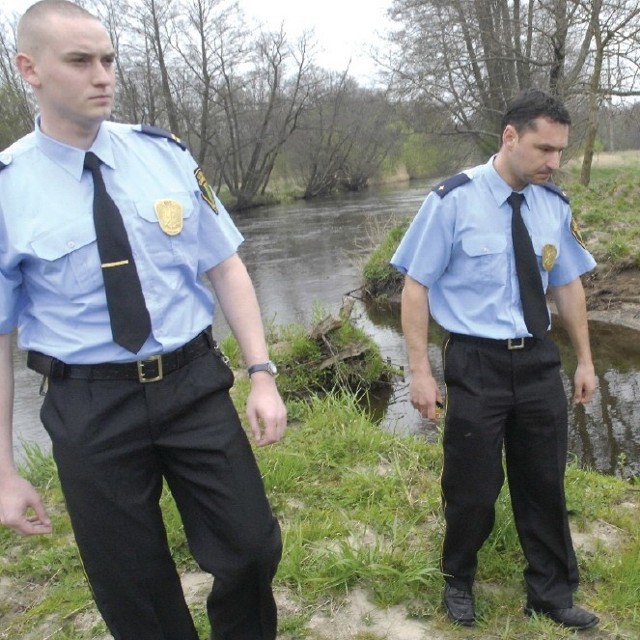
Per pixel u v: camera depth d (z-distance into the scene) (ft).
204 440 6.33
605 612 8.83
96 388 6.15
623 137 96.53
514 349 8.00
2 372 6.38
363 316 35.40
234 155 113.91
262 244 61.62
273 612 6.81
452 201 8.08
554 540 8.50
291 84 120.06
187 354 6.34
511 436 8.45
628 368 23.72
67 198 6.00
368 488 12.30
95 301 6.02
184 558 10.50
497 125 65.72
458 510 8.36
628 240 33.04
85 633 9.03
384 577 9.55
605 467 17.46
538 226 8.15
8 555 11.16
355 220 72.79
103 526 6.28
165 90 111.45
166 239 6.22
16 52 5.87
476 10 59.11
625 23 48.65
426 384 8.48
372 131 123.34
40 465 14.53
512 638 8.41
